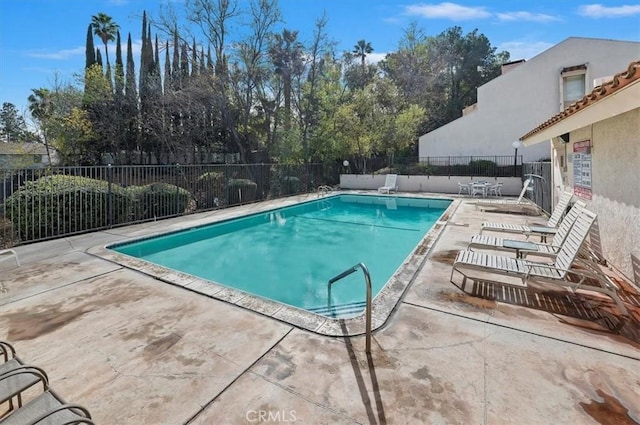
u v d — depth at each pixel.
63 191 7.84
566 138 7.24
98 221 8.49
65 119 21.03
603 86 3.58
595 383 2.45
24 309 3.85
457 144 19.84
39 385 2.50
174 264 6.86
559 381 2.47
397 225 10.56
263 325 3.42
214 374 2.63
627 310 3.59
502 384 2.45
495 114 18.91
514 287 4.30
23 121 26.25
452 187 17.41
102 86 21.62
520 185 15.66
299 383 2.50
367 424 2.11
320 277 6.11
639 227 4.02
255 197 14.02
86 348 3.02
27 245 6.89
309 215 12.37
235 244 8.44
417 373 2.60
